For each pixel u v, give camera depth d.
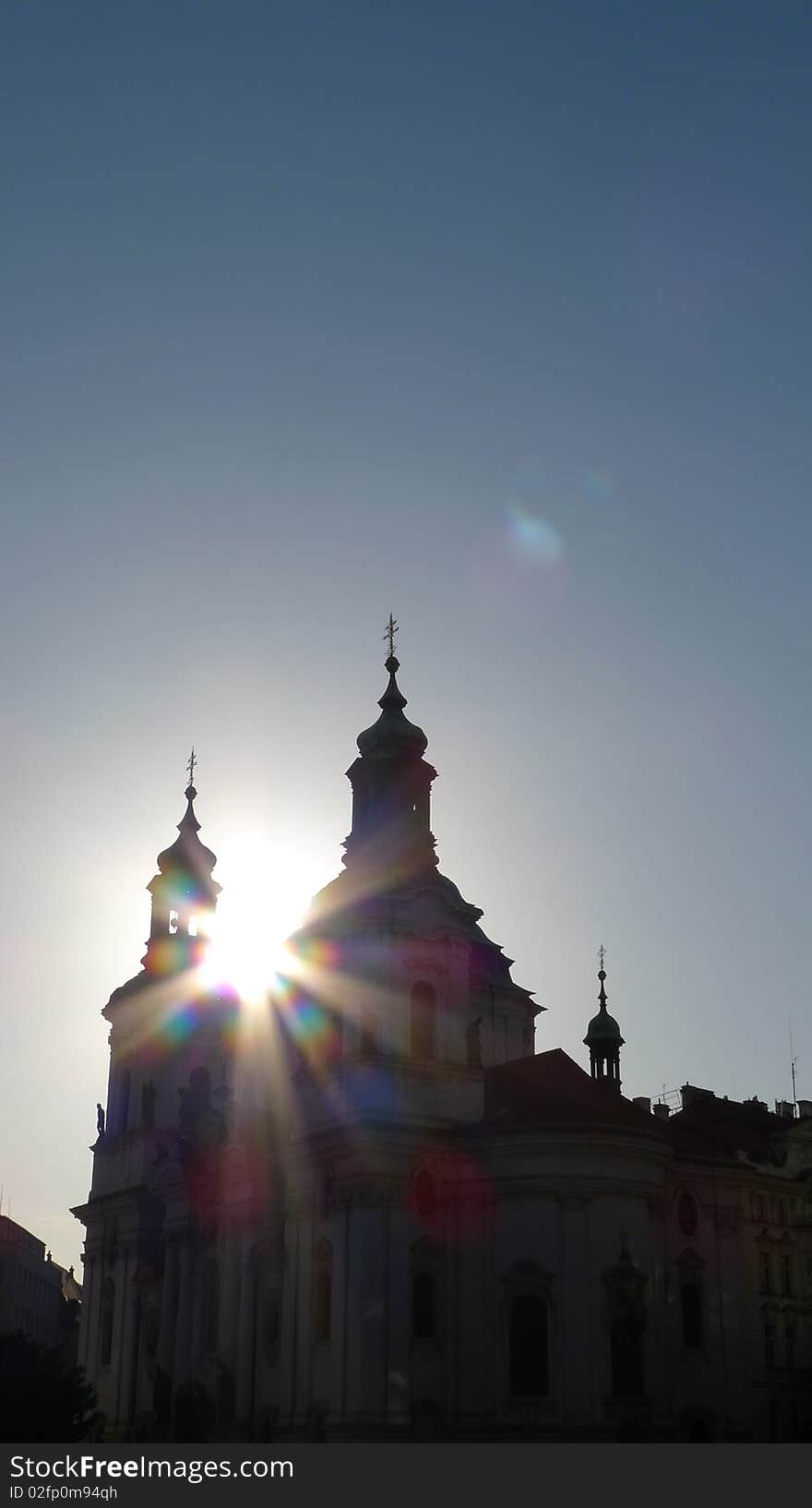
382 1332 84.31
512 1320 84.69
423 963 92.56
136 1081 113.81
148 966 116.06
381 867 95.38
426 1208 87.81
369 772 100.31
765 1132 118.50
